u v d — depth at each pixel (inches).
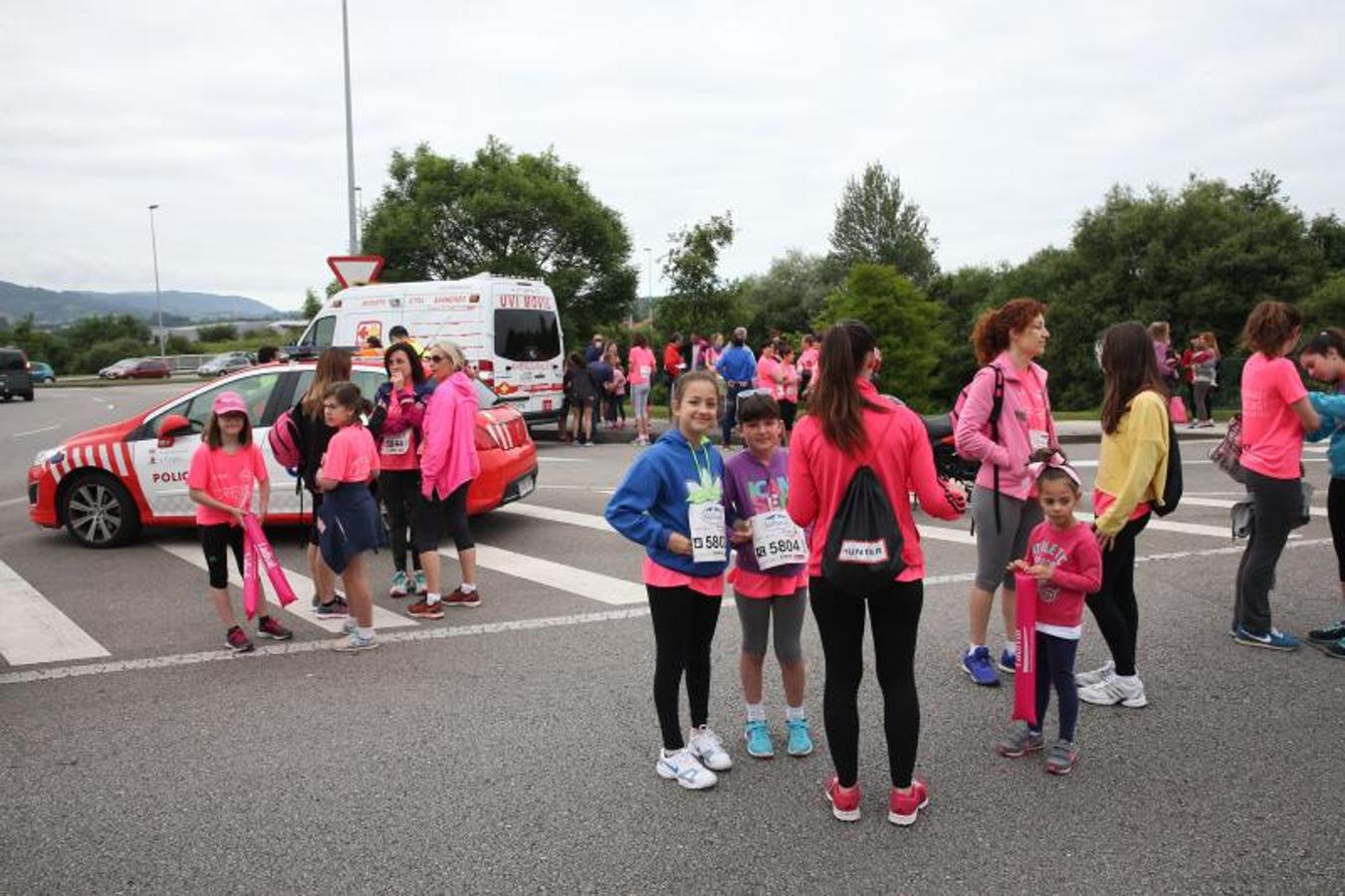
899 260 2726.4
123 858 137.7
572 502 436.5
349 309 627.5
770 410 159.9
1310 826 140.2
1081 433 670.5
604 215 1617.9
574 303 1595.7
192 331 4008.4
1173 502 180.4
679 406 160.1
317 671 217.0
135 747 176.6
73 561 332.8
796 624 166.6
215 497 227.3
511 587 288.2
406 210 1504.7
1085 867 131.0
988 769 161.8
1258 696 190.4
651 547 157.1
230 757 171.5
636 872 131.6
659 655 159.5
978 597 200.1
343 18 835.4
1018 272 2194.9
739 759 167.9
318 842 141.2
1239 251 1786.4
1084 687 190.9
